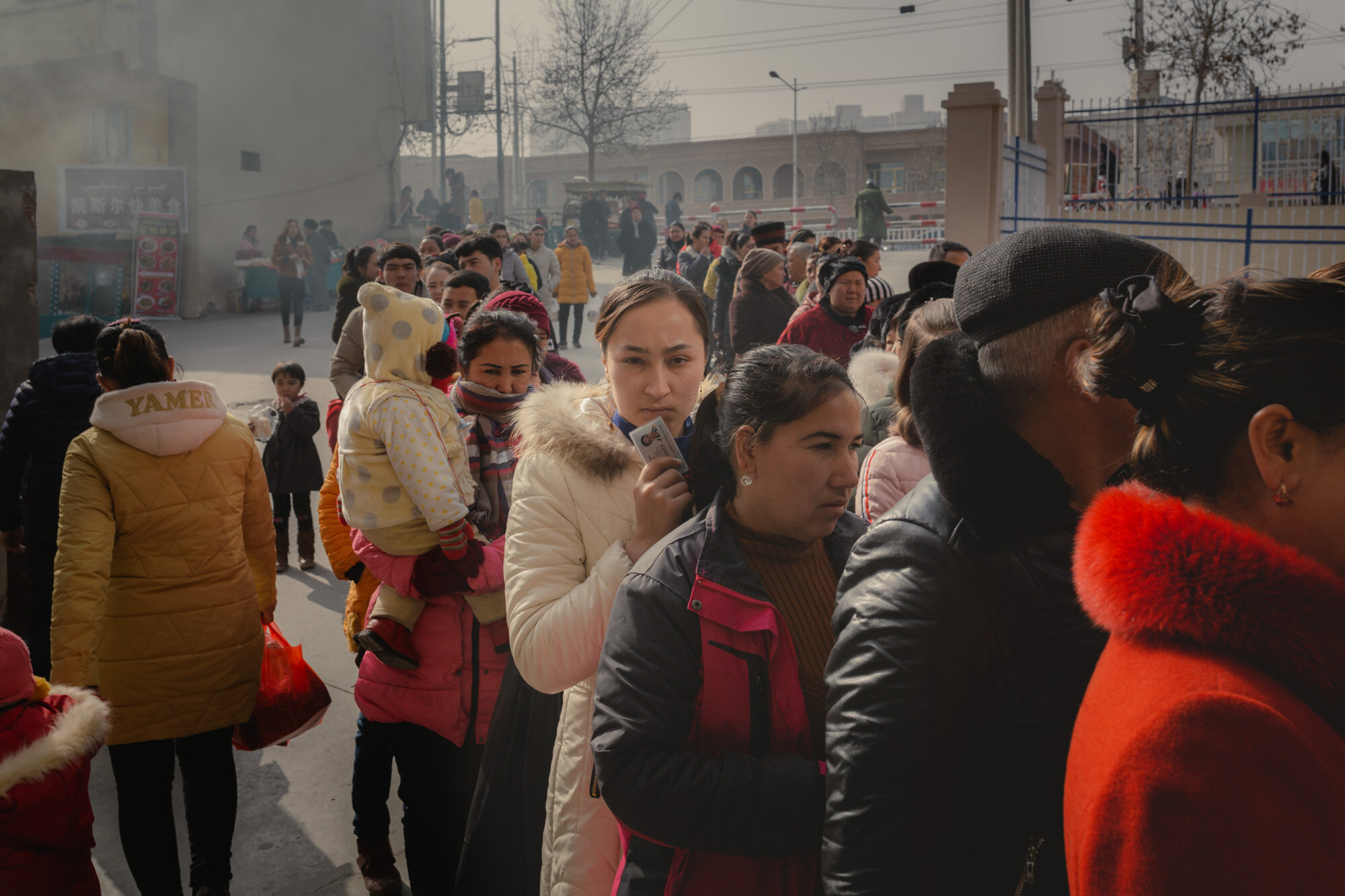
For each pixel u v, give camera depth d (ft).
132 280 55.57
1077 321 3.47
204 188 61.11
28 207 13.62
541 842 6.46
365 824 9.09
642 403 6.12
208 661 8.60
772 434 4.65
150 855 8.50
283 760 11.66
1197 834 2.27
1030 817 3.39
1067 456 3.65
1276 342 2.44
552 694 6.42
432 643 7.98
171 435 8.40
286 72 67.10
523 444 6.38
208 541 8.68
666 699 4.54
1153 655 2.56
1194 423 2.63
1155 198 40.06
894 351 10.84
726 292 30.07
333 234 64.39
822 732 4.80
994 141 34.01
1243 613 2.39
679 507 5.51
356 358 15.51
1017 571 3.36
